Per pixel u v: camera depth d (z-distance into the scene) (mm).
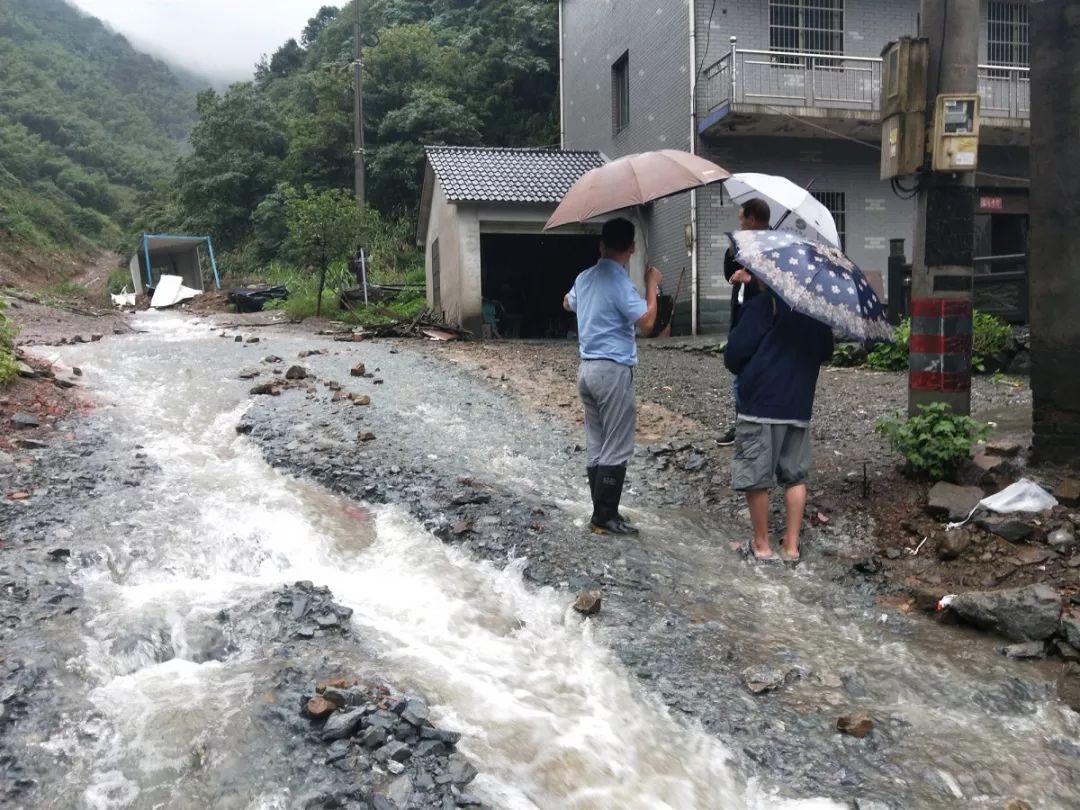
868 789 3354
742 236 5203
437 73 31094
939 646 4434
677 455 7266
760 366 5160
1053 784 3426
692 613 4691
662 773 3391
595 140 20656
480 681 3811
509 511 5809
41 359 9367
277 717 3309
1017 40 17203
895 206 16938
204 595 4340
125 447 6672
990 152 17500
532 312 21828
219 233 35219
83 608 4082
